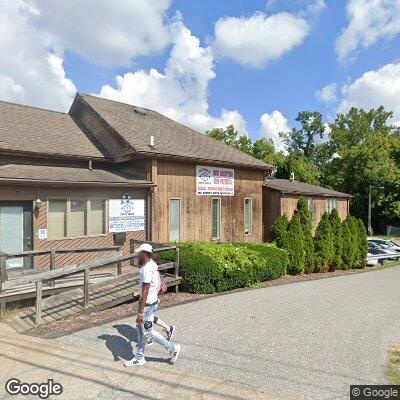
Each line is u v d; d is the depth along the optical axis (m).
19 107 17.62
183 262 11.52
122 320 8.48
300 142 71.19
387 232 48.06
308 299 11.38
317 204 27.14
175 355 6.15
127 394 5.10
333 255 19.17
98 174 14.94
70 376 5.65
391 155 52.47
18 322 8.40
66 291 9.92
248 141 51.91
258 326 8.30
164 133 19.06
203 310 9.50
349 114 66.25
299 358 6.48
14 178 11.54
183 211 16.94
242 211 20.27
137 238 15.17
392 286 14.87
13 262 12.02
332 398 5.04
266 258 14.15
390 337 7.84
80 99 18.98
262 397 5.04
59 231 12.98
